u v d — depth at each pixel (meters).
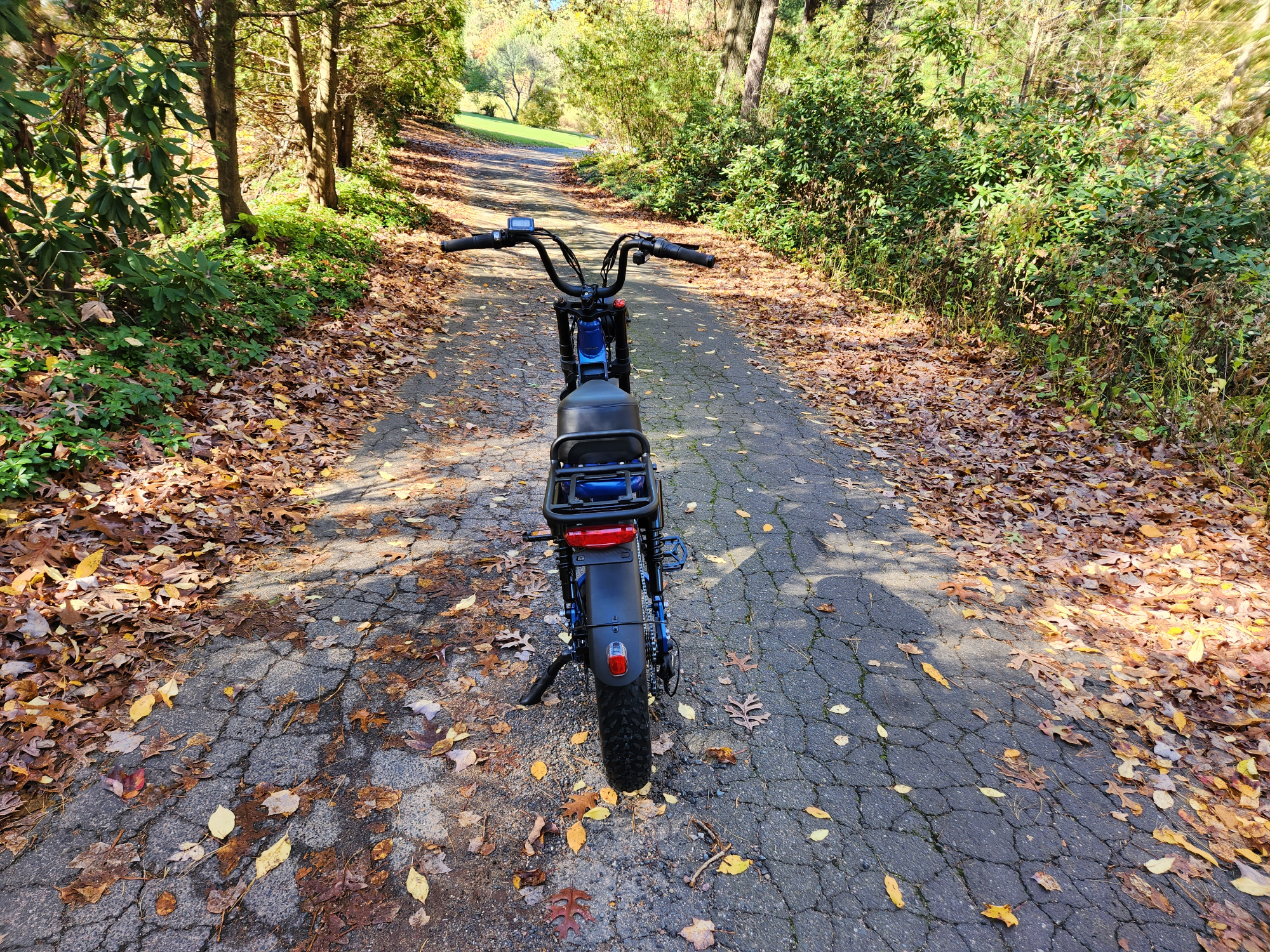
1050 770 3.01
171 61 5.48
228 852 2.42
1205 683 3.49
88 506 3.98
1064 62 15.76
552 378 7.43
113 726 2.85
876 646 3.74
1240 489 5.41
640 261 3.40
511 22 19.62
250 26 11.77
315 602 3.71
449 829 2.58
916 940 2.30
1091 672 3.61
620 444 2.63
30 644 3.07
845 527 4.93
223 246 8.65
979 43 17.58
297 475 4.96
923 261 10.65
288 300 7.46
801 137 15.58
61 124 5.40
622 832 2.61
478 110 80.50
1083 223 8.58
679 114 23.91
